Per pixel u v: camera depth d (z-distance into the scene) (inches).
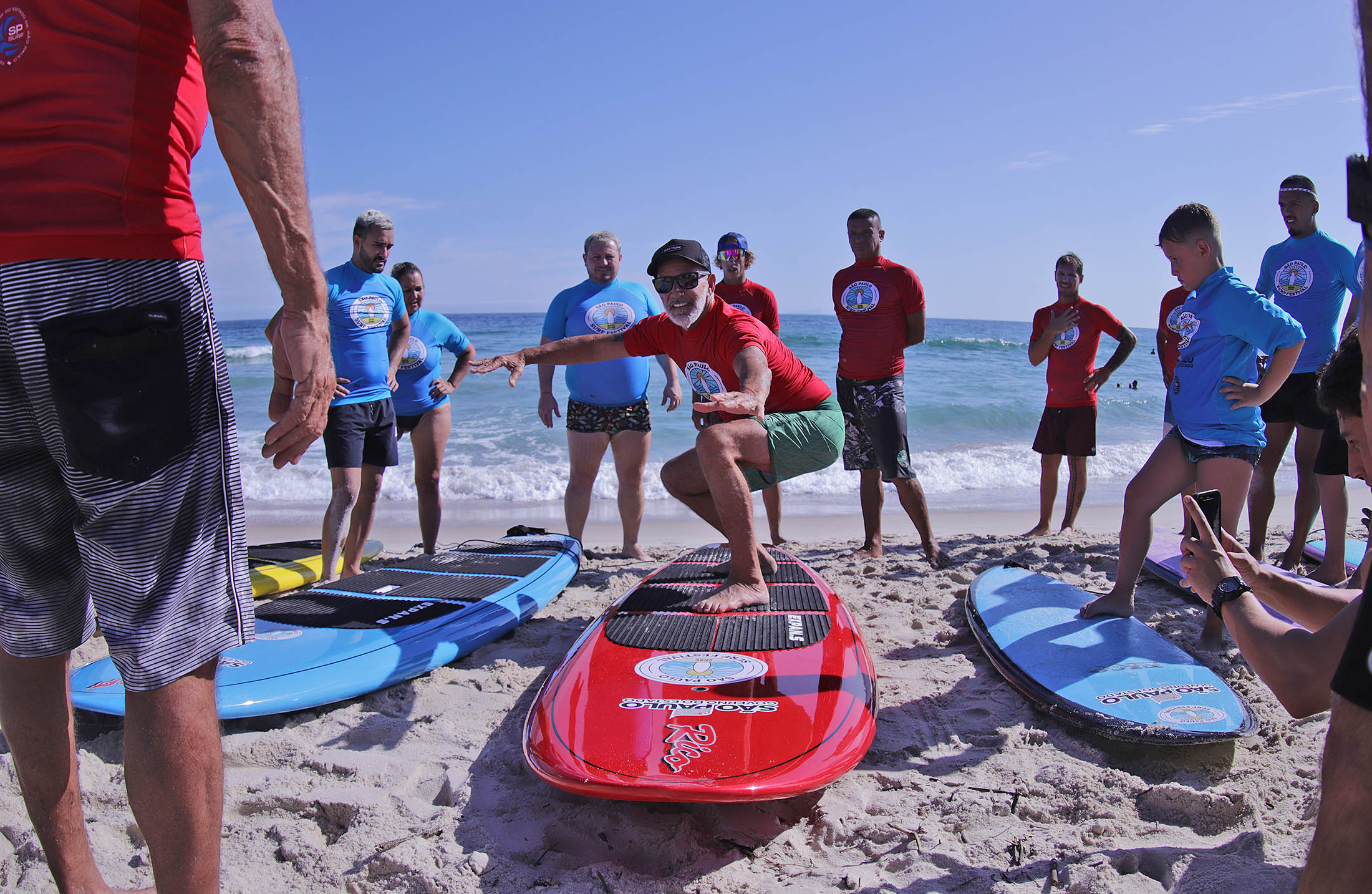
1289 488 371.9
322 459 441.4
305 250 62.7
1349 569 196.9
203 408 64.4
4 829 103.3
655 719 115.6
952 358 981.8
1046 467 273.0
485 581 193.8
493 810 109.3
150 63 60.2
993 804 107.6
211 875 65.5
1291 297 210.1
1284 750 121.4
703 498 179.5
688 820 105.7
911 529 303.3
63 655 74.1
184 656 63.6
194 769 63.7
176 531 63.0
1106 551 235.0
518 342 1300.4
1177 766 117.7
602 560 242.7
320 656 150.2
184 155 63.2
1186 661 140.3
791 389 175.9
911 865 95.3
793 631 144.5
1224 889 85.0
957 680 149.5
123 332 59.2
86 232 58.4
